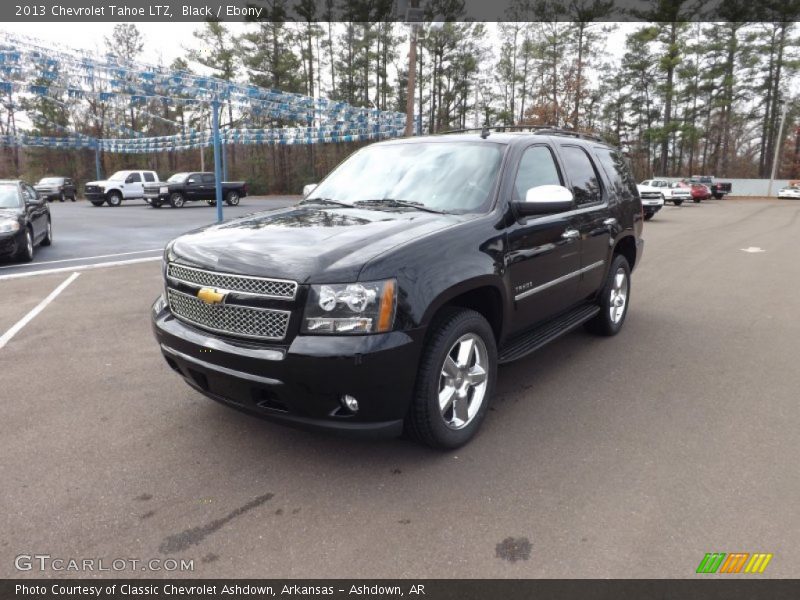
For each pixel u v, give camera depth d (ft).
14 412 12.78
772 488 9.71
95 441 11.40
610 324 18.26
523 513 9.00
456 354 10.84
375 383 9.01
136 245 42.65
